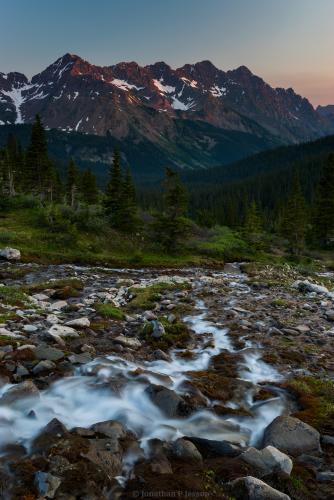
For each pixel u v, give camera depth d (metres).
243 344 12.41
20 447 5.89
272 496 4.96
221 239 58.19
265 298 19.89
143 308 17.14
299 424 7.00
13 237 39.88
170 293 20.88
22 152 82.69
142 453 6.11
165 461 5.83
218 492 5.16
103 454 5.67
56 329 11.85
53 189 75.75
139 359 10.77
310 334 13.73
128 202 51.25
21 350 9.63
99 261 38.94
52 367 8.98
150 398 7.93
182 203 47.56
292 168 195.88
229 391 8.90
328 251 66.50
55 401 7.58
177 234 48.06
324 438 6.95
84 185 77.56
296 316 16.22
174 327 13.45
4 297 17.06
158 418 7.43
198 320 15.21
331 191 65.81
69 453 5.54
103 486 5.08
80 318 13.59
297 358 11.28
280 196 154.12
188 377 9.55
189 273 36.66
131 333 13.09
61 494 4.81
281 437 6.71
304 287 23.22
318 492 5.55
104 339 12.09
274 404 8.41
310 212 78.94
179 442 6.30
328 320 15.79
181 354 11.47
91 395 7.92
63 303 17.00
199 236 62.72
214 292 21.27
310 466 6.18
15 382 8.24
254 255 54.56
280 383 9.52
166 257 46.09
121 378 8.78
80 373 9.06
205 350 11.88
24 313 14.31
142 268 39.03
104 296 19.70
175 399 7.72
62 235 43.03
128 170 52.22
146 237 51.16
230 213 106.81
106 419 7.18
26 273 28.88
